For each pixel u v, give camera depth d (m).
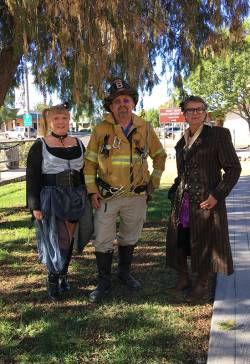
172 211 4.49
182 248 4.52
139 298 4.53
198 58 6.80
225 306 4.18
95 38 4.80
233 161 4.08
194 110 4.16
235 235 6.78
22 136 37.25
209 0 6.37
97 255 4.54
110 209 4.39
